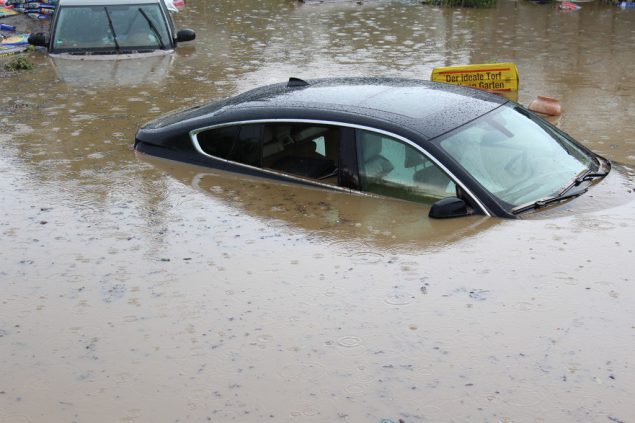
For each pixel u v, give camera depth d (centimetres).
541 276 497
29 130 916
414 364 416
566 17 1792
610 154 807
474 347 428
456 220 586
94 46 1384
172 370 422
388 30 1625
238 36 1565
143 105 1028
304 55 1367
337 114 656
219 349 440
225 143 723
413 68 1245
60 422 384
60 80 1191
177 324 469
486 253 531
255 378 411
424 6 1964
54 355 444
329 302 483
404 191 626
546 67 1269
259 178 700
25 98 1082
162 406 392
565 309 460
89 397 403
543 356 417
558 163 639
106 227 619
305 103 685
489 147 623
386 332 447
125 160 780
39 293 518
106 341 455
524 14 1836
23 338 464
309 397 394
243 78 1188
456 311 464
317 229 590
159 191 688
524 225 567
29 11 1778
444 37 1543
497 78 1066
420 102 668
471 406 381
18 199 688
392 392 394
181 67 1272
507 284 490
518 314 457
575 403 379
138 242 588
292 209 630
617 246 530
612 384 392
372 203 629
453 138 618
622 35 1566
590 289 480
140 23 1404
